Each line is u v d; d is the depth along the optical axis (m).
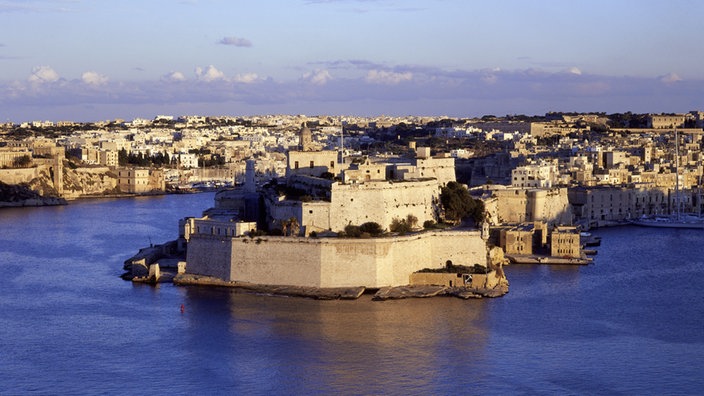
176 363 191.50
